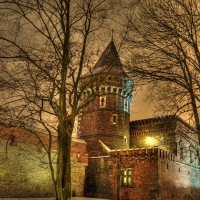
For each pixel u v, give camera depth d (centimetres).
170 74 1116
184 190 4100
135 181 3484
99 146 4203
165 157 3591
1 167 2981
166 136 4459
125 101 4625
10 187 3047
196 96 1079
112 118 4400
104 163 3919
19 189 3145
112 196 3631
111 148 4219
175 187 3762
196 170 4822
